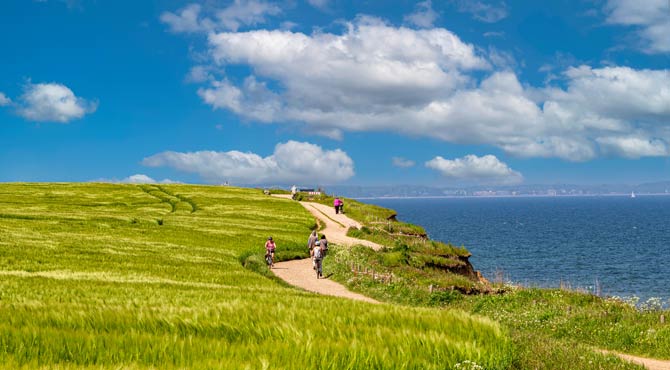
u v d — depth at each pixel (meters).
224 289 23.50
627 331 19.41
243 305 14.10
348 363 9.61
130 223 62.66
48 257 34.31
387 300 30.38
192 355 9.27
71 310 12.74
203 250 45.12
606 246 131.75
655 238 153.12
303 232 62.81
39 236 46.03
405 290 31.73
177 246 46.22
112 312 12.38
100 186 127.75
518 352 12.06
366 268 39.56
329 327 11.60
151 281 26.97
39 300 16.84
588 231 182.88
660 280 79.94
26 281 22.78
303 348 9.72
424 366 9.86
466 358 10.48
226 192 120.56
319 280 37.16
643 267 94.44
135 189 122.88
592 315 22.47
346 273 37.94
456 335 11.71
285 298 17.86
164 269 33.16
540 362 11.83
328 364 9.33
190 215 76.00
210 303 15.84
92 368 8.25
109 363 8.78
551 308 25.56
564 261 103.31
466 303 29.36
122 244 45.03
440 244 59.09
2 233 46.06
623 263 100.06
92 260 34.84
